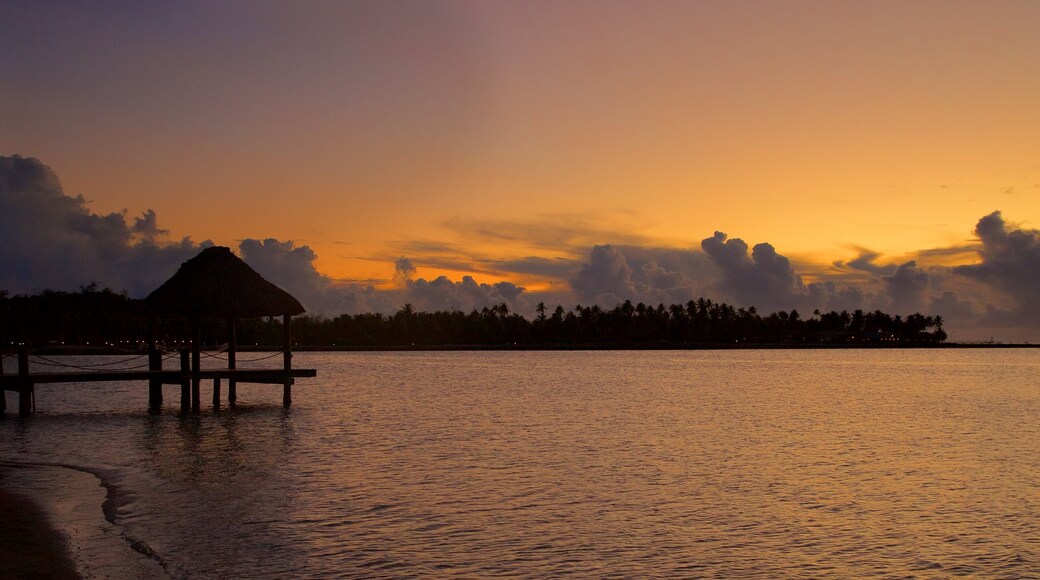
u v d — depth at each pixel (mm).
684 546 12820
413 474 18984
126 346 95062
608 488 17484
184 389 34156
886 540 13336
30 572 10461
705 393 52125
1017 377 79375
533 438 26359
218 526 13445
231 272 34469
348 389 54625
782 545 12961
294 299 35562
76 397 44219
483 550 12391
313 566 11383
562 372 89438
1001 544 13148
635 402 43625
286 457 21609
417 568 11414
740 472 19781
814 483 18359
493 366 110188
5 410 33062
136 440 24953
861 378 76312
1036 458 22547
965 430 29938
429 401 43438
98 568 10812
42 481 17359
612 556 12211
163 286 34375
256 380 35062
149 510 14539
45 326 106375
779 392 53438
